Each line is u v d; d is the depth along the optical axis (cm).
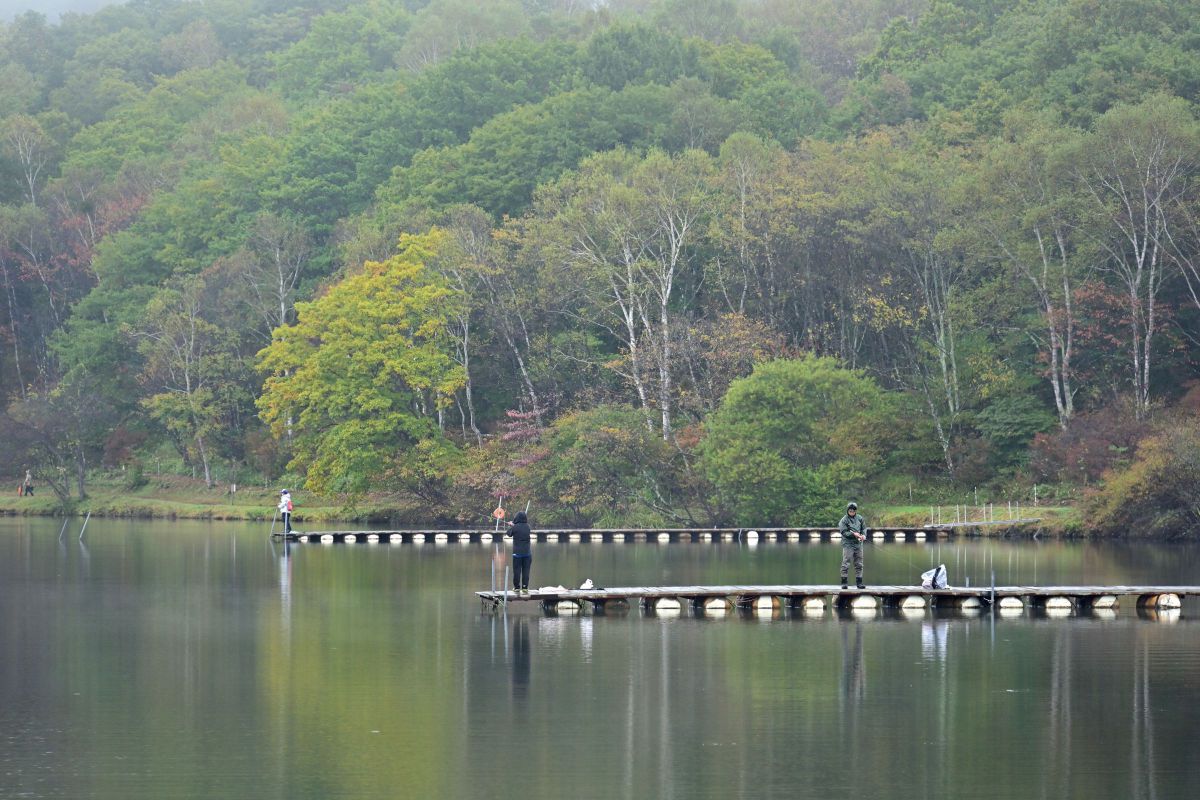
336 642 3853
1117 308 8988
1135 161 8506
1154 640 3881
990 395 9150
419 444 9438
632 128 12369
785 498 8350
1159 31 11181
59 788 2388
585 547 7450
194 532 8788
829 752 2617
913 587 4628
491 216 10919
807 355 8956
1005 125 10156
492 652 3669
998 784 2414
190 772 2484
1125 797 2347
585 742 2689
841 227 9494
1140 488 7319
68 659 3588
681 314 10131
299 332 9956
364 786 2398
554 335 10294
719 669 3406
